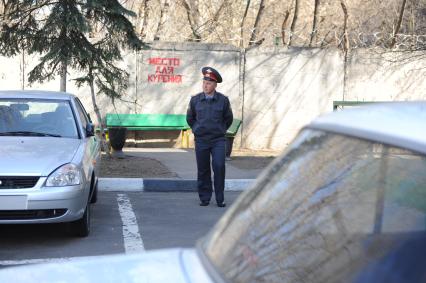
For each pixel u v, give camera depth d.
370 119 2.20
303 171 2.36
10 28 10.97
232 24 19.14
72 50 10.74
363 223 1.97
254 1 19.95
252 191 2.64
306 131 2.57
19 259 6.25
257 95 15.71
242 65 15.60
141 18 17.59
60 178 6.52
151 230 7.52
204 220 8.12
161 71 15.22
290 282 2.04
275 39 18.27
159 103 15.27
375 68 16.02
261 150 15.48
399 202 1.91
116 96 11.78
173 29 18.91
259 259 2.18
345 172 2.14
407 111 2.22
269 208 2.39
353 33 18.17
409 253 1.79
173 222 7.97
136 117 15.04
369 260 1.85
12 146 7.05
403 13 16.92
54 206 6.45
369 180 2.03
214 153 8.86
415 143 1.83
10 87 14.57
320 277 1.94
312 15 20.09
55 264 2.45
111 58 11.28
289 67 15.77
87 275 2.28
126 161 12.19
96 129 12.36
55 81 14.72
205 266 2.28
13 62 14.52
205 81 8.69
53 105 8.09
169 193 10.03
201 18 19.23
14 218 6.38
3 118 7.82
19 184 6.40
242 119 15.69
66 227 7.41
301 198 2.28
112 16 10.93
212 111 8.73
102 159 12.29
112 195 9.71
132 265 2.35
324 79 15.95
